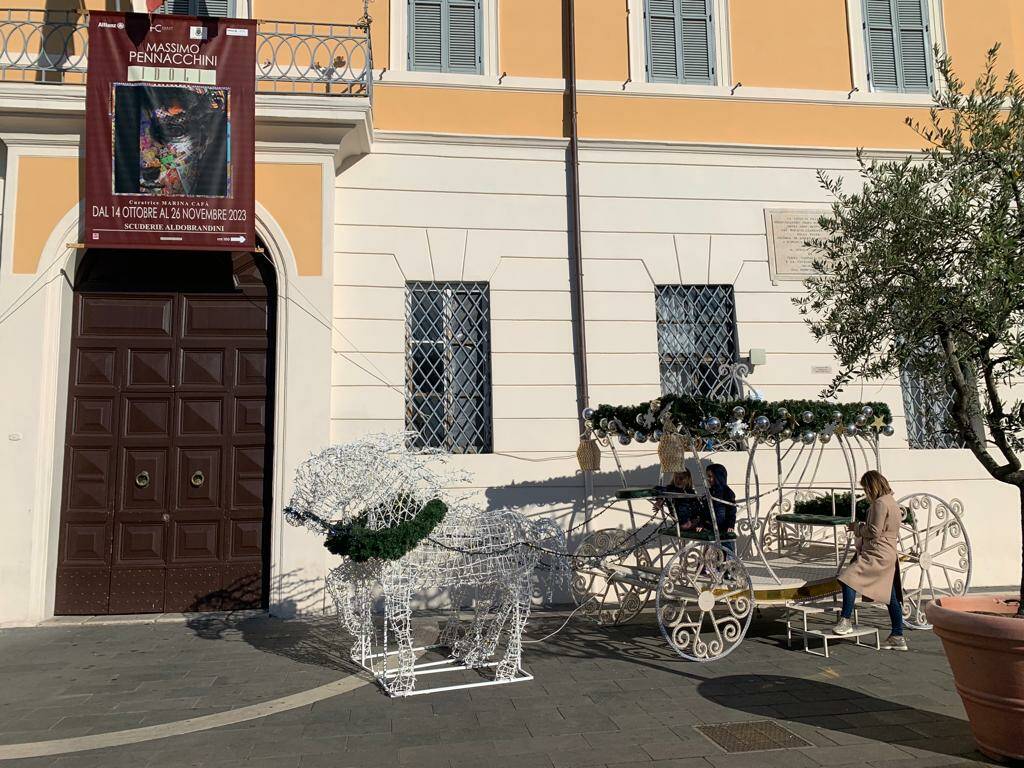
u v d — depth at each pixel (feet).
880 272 15.05
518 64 29.50
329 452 17.07
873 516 20.15
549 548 18.57
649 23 30.73
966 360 14.62
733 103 30.45
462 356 27.73
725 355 29.12
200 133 24.12
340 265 26.89
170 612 24.29
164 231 23.81
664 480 27.14
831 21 31.78
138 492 24.71
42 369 23.84
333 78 25.89
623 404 27.78
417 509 17.13
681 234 29.19
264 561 24.91
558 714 15.21
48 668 18.65
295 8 28.04
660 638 21.65
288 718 15.06
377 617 23.94
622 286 28.53
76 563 24.16
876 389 29.32
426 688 16.96
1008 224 13.98
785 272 29.50
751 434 20.13
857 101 31.04
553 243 28.55
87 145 23.61
